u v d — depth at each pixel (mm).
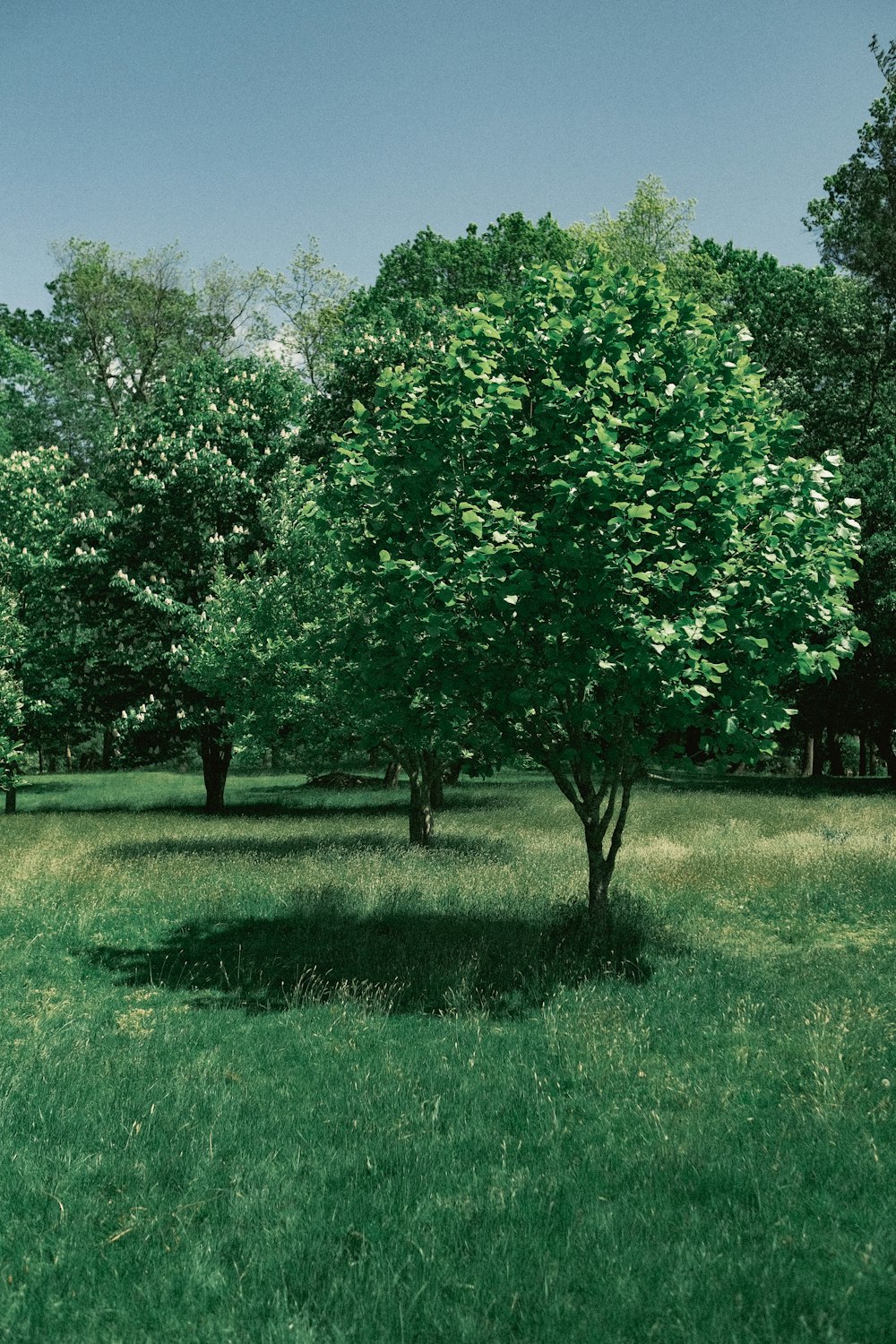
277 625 19266
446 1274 4250
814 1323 3877
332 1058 7320
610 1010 8234
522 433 9047
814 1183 5125
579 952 10234
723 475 8586
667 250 37719
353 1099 6340
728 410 9320
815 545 9258
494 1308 3998
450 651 9102
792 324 37281
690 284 34906
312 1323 3893
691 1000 8500
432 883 13961
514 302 10148
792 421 9664
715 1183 5082
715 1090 6422
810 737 44312
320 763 20547
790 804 26875
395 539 9492
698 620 8234
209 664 20125
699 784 35844
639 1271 4266
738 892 13570
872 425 35969
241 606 20844
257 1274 4254
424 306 30609
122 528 30875
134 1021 8531
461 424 9227
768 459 9555
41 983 9781
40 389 42219
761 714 8930
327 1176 5234
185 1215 4785
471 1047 7465
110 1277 4262
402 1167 5316
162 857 17016
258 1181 5156
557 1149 5547
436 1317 3912
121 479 30766
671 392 8867
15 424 41281
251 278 43312
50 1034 7824
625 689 8969
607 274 9688
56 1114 5984
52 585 30422
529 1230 4621
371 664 9648
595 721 9852
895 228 32531
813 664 9234
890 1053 7012
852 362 35531
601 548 8242
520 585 8102
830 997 8367
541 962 9789
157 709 29078
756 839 19156
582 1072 6855
